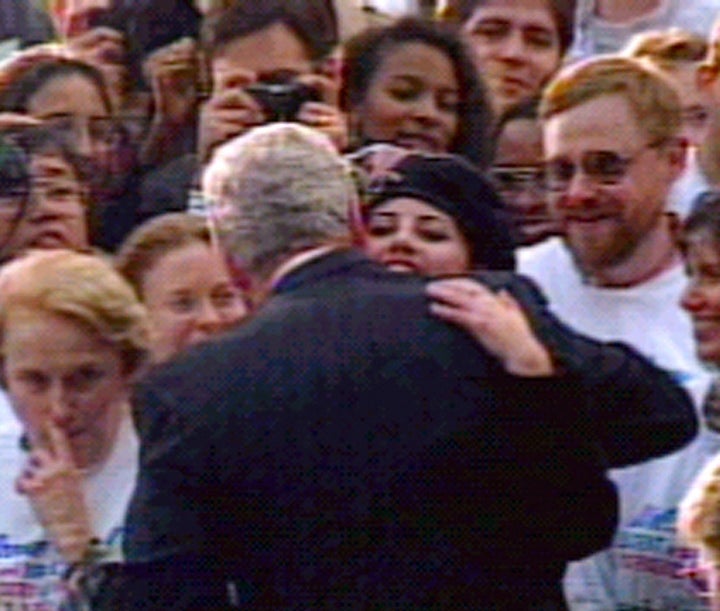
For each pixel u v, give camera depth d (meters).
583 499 5.47
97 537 6.01
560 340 5.52
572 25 7.55
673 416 5.62
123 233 6.81
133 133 7.11
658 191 6.43
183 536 5.41
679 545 6.05
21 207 6.66
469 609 5.41
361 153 6.14
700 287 6.25
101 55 7.39
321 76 7.03
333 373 5.43
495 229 6.02
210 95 7.10
